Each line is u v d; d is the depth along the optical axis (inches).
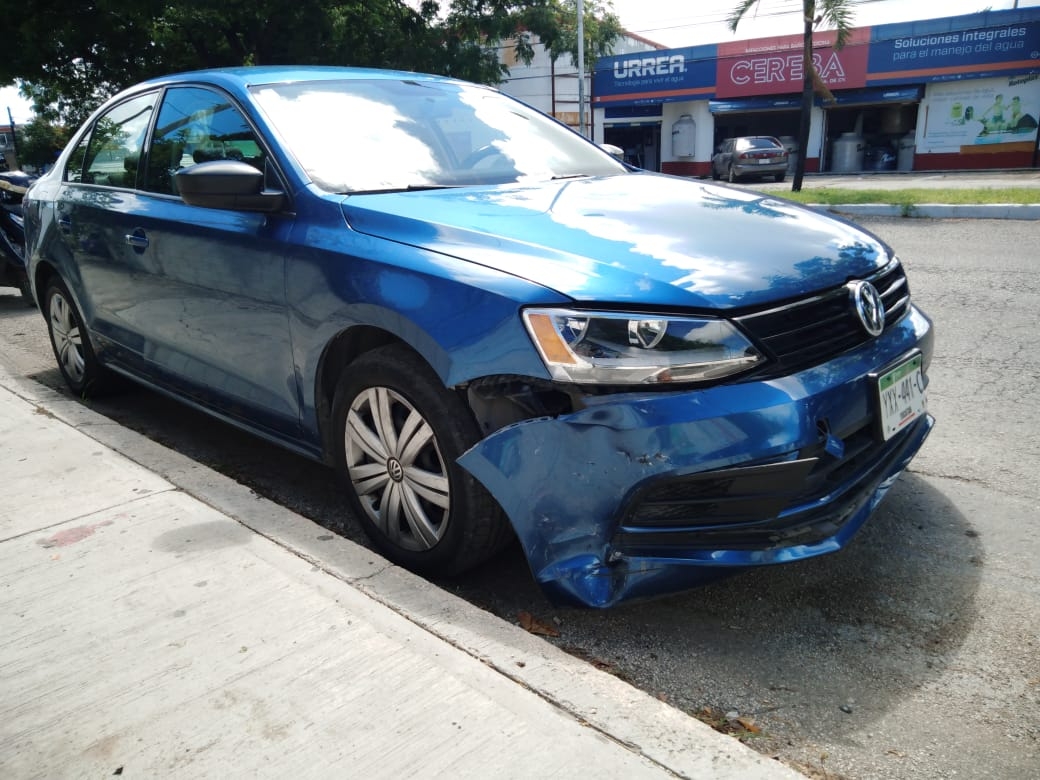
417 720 73.2
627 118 1325.0
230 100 131.0
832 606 98.9
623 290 86.5
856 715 80.4
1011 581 102.5
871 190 606.5
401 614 89.3
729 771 66.9
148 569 99.0
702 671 87.7
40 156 2046.0
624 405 83.5
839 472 96.0
